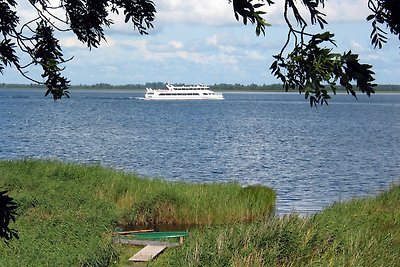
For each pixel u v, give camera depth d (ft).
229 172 180.75
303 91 15.60
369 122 479.41
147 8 21.68
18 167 118.21
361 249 57.00
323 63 15.10
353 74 14.82
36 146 248.32
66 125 383.86
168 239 80.43
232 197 102.53
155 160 207.82
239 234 59.26
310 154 233.96
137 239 79.77
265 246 56.08
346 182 161.79
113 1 21.84
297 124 439.63
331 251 56.70
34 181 105.50
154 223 94.32
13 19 20.58
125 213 93.50
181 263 54.39
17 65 21.20
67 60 22.47
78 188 102.73
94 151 233.76
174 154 226.58
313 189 148.97
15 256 60.95
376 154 236.02
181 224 94.53
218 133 337.11
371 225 72.49
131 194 103.91
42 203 86.89
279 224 60.64
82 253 62.64
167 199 96.12
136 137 301.63
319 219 66.85
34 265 58.08
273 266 53.11
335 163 205.57
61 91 22.39
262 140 295.28
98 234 75.05
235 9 15.26
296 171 183.93
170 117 507.71
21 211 82.02
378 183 160.86
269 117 538.47
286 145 270.87
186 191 103.65
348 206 88.53
